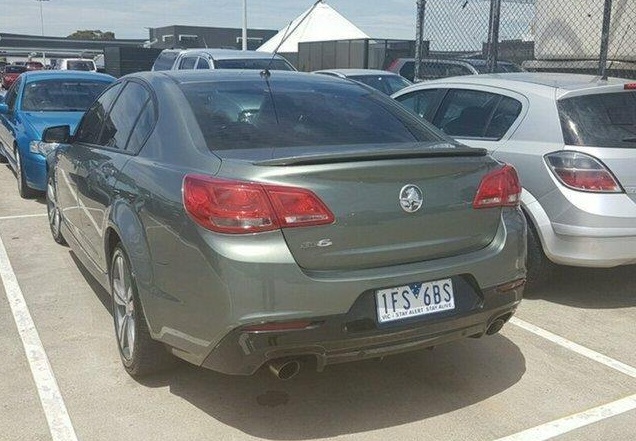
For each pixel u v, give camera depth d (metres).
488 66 8.94
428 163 3.37
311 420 3.56
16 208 8.45
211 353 3.18
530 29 9.67
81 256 5.15
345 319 3.13
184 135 3.67
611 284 5.77
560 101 5.11
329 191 3.15
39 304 5.16
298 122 3.86
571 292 5.56
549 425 3.53
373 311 3.19
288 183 3.11
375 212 3.24
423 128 4.15
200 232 3.14
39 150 8.34
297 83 4.37
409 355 4.34
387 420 3.57
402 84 12.98
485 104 5.73
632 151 4.87
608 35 7.89
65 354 4.29
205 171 3.31
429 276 3.32
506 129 5.41
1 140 10.80
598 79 5.63
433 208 3.38
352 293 3.13
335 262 3.18
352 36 22.67
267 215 3.06
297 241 3.10
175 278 3.31
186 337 3.30
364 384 3.96
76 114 9.04
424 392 3.87
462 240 3.49
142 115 4.21
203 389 3.86
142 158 3.89
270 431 3.45
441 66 9.96
